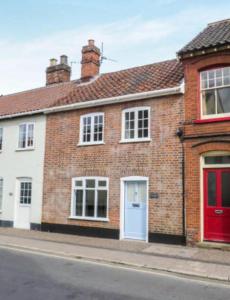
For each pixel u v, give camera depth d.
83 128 16.00
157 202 13.23
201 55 12.84
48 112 17.14
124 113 14.72
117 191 14.38
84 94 17.19
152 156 13.60
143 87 14.73
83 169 15.59
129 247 12.20
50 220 16.36
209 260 10.10
